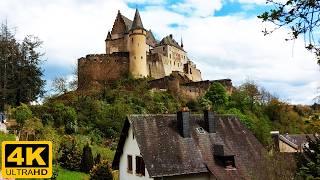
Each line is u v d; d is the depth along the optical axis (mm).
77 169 34281
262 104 66125
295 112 64500
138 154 23406
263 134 41219
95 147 43000
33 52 58031
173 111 62219
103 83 80062
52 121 49094
